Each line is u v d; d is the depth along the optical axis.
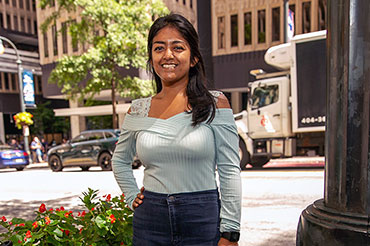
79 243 2.24
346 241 1.62
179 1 21.69
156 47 1.49
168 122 1.44
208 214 1.43
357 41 1.65
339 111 1.71
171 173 1.43
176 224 1.42
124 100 25.59
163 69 1.49
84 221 2.46
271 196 6.24
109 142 12.30
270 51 9.57
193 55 1.53
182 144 1.39
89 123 27.81
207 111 1.41
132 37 13.89
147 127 1.49
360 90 1.65
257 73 9.98
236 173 1.42
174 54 1.47
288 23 11.76
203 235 1.42
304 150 9.33
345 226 1.63
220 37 21.55
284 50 9.34
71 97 15.45
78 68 13.89
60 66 14.07
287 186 7.10
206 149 1.40
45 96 26.20
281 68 9.80
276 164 11.95
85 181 9.55
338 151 1.72
